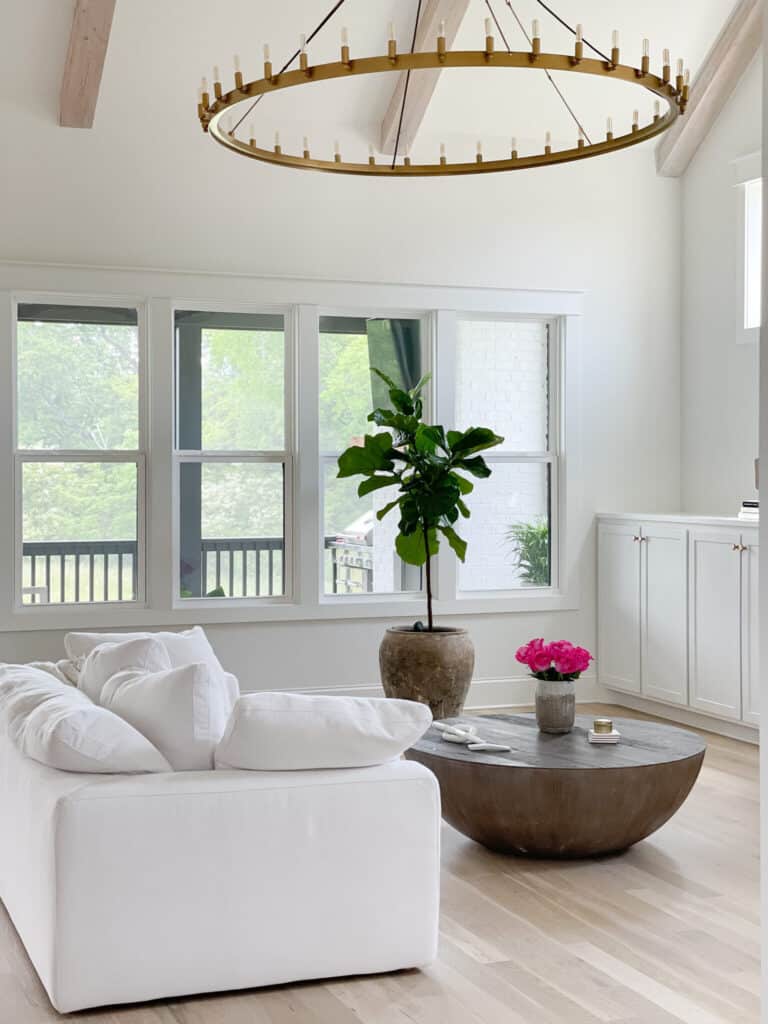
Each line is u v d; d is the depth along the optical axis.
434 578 6.93
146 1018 2.95
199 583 6.59
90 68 5.89
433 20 6.10
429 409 6.97
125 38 6.00
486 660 7.06
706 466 7.24
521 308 7.07
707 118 7.05
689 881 3.99
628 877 4.03
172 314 6.44
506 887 3.93
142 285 6.34
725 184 7.02
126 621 6.35
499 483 7.16
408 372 6.98
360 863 3.17
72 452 6.32
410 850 3.22
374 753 3.22
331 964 3.15
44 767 3.25
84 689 3.89
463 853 4.33
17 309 6.25
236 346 6.64
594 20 6.43
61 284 6.20
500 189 7.04
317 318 6.68
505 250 7.05
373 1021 2.91
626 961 3.29
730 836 4.52
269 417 6.71
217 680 3.36
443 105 6.73
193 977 3.04
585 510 7.25
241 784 3.10
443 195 6.92
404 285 6.83
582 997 3.04
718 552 6.09
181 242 6.45
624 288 7.32
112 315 6.41
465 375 7.08
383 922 3.19
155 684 3.29
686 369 7.41
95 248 6.30
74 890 2.94
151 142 6.39
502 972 3.22
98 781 3.07
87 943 2.95
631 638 6.90
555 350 7.25
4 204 6.16
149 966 3.00
